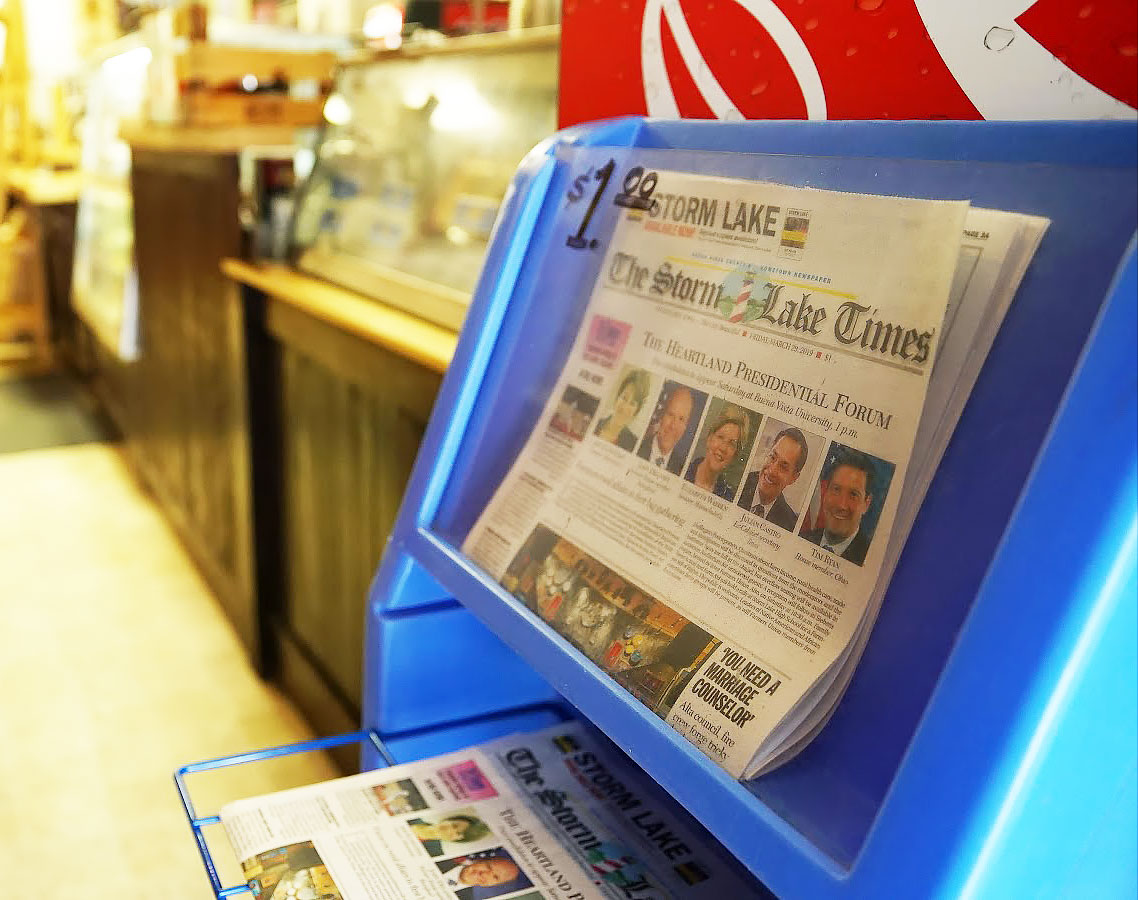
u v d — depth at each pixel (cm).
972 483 58
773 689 59
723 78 104
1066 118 73
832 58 91
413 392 175
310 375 224
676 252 77
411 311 189
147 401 373
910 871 47
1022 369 57
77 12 596
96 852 201
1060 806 48
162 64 262
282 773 227
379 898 77
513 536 80
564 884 81
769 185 70
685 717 61
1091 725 47
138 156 343
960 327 58
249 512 258
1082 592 45
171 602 311
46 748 236
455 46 194
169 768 229
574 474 79
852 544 59
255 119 241
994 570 47
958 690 47
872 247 62
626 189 83
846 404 62
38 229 560
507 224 91
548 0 195
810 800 56
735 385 69
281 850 81
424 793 90
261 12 343
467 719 99
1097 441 45
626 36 116
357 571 214
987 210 59
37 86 642
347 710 223
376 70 228
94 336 479
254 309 246
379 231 215
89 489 402
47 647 282
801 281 66
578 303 87
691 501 70
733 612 63
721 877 84
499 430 89
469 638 96
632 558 71
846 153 70
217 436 284
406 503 91
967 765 46
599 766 96
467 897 78
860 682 60
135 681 266
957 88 81
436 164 202
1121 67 69
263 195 243
